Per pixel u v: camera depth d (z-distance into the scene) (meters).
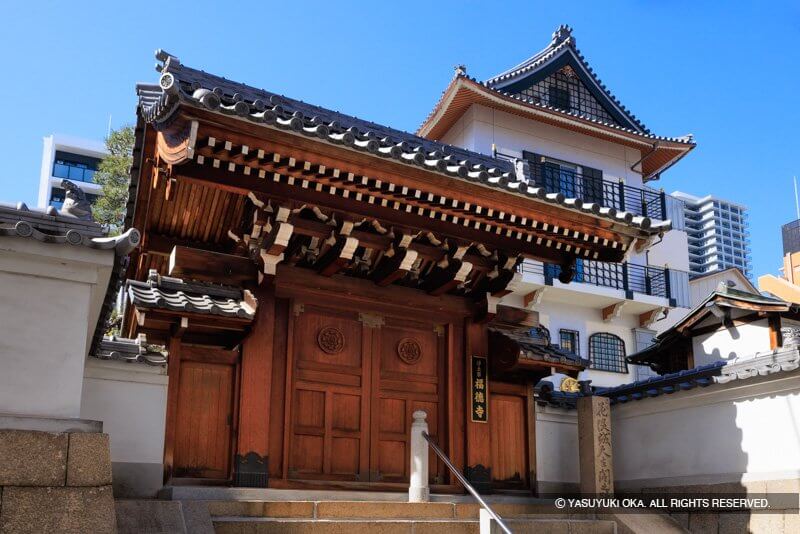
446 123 28.72
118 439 8.95
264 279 9.96
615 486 12.80
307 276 10.57
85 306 6.98
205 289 9.78
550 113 27.67
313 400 10.38
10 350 6.61
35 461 6.33
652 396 12.38
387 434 10.77
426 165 9.52
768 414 10.80
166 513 7.61
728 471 11.16
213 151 8.71
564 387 22.05
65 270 6.96
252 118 8.38
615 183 28.95
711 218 87.25
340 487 10.09
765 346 14.60
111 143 23.73
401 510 9.25
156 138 9.57
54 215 7.07
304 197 9.69
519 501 10.93
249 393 9.64
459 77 25.92
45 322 6.79
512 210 10.53
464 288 11.88
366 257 10.91
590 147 29.70
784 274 42.03
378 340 11.09
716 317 15.75
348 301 10.92
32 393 6.59
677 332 16.50
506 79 28.94
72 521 6.33
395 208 10.23
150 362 9.29
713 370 11.62
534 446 12.11
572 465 12.69
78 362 6.83
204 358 9.64
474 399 11.45
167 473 9.05
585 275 27.95
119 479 8.83
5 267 6.74
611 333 28.64
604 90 30.97
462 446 11.24
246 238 10.33
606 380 27.84
